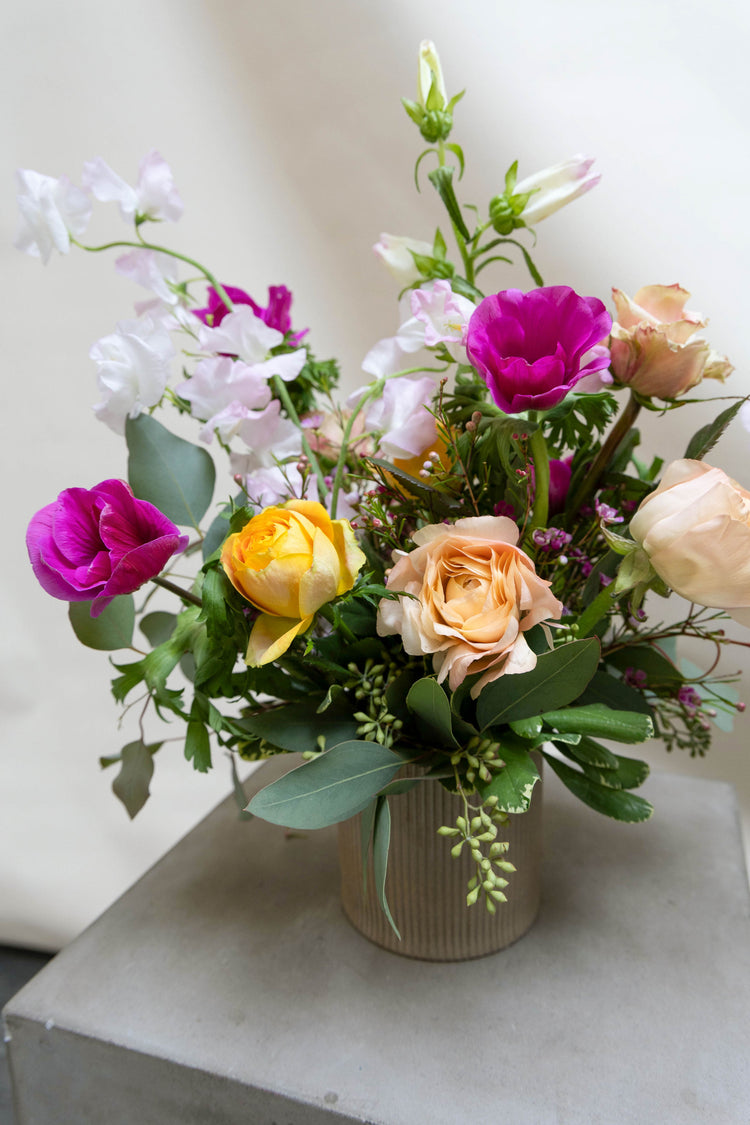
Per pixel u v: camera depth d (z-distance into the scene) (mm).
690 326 545
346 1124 539
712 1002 609
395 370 633
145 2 1021
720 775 1116
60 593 475
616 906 696
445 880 614
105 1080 601
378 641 562
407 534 612
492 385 496
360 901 656
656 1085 552
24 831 1312
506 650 492
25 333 1165
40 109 1086
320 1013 607
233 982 634
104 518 471
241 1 1000
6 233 1130
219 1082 565
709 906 694
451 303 533
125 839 1294
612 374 579
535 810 640
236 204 1078
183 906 712
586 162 578
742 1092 546
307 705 576
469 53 964
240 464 635
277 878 740
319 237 1067
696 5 903
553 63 948
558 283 1014
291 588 477
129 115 1070
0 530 1236
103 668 1254
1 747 1303
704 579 490
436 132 602
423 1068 566
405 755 562
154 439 602
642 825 793
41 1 1046
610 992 619
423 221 1028
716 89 917
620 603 623
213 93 1041
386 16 970
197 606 564
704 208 949
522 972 636
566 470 618
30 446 1204
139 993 626
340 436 655
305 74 1010
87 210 609
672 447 1004
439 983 629
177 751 1281
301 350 652
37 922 1299
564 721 535
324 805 513
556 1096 546
